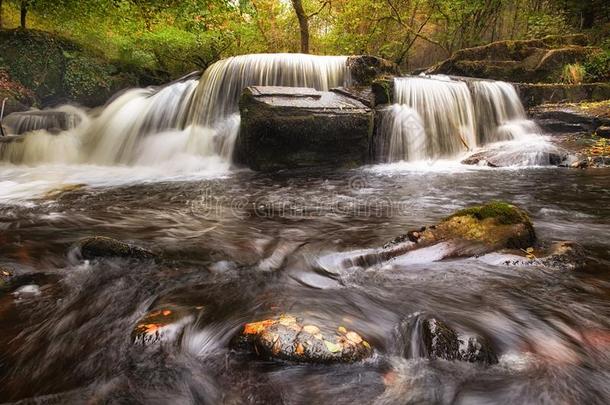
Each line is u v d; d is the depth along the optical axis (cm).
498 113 1073
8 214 528
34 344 240
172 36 1324
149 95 1149
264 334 223
